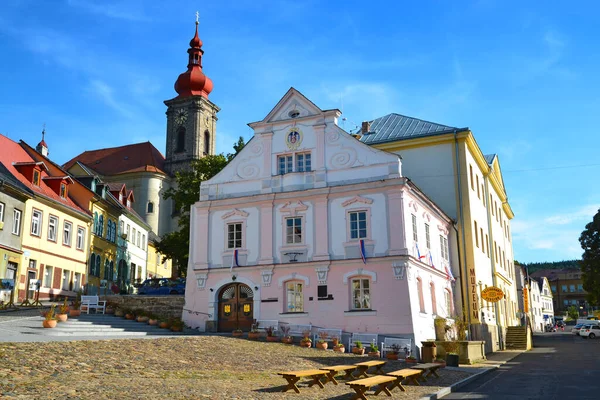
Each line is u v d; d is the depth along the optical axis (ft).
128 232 188.24
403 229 88.28
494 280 138.72
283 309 92.89
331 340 85.92
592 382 58.75
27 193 122.01
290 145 99.96
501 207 175.32
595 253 192.34
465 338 102.17
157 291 137.59
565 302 501.56
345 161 95.55
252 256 96.94
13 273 117.60
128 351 55.47
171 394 37.01
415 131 125.39
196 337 72.95
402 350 82.64
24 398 32.58
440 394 49.60
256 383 46.37
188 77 297.53
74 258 144.97
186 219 150.51
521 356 106.01
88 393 35.19
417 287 92.27
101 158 276.82
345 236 91.71
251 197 98.94
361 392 40.63
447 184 118.01
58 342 54.80
